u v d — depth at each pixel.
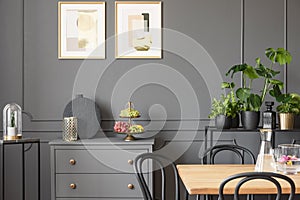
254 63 4.62
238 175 2.78
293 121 4.24
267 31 4.62
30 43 4.61
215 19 4.61
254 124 4.22
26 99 4.61
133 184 4.22
